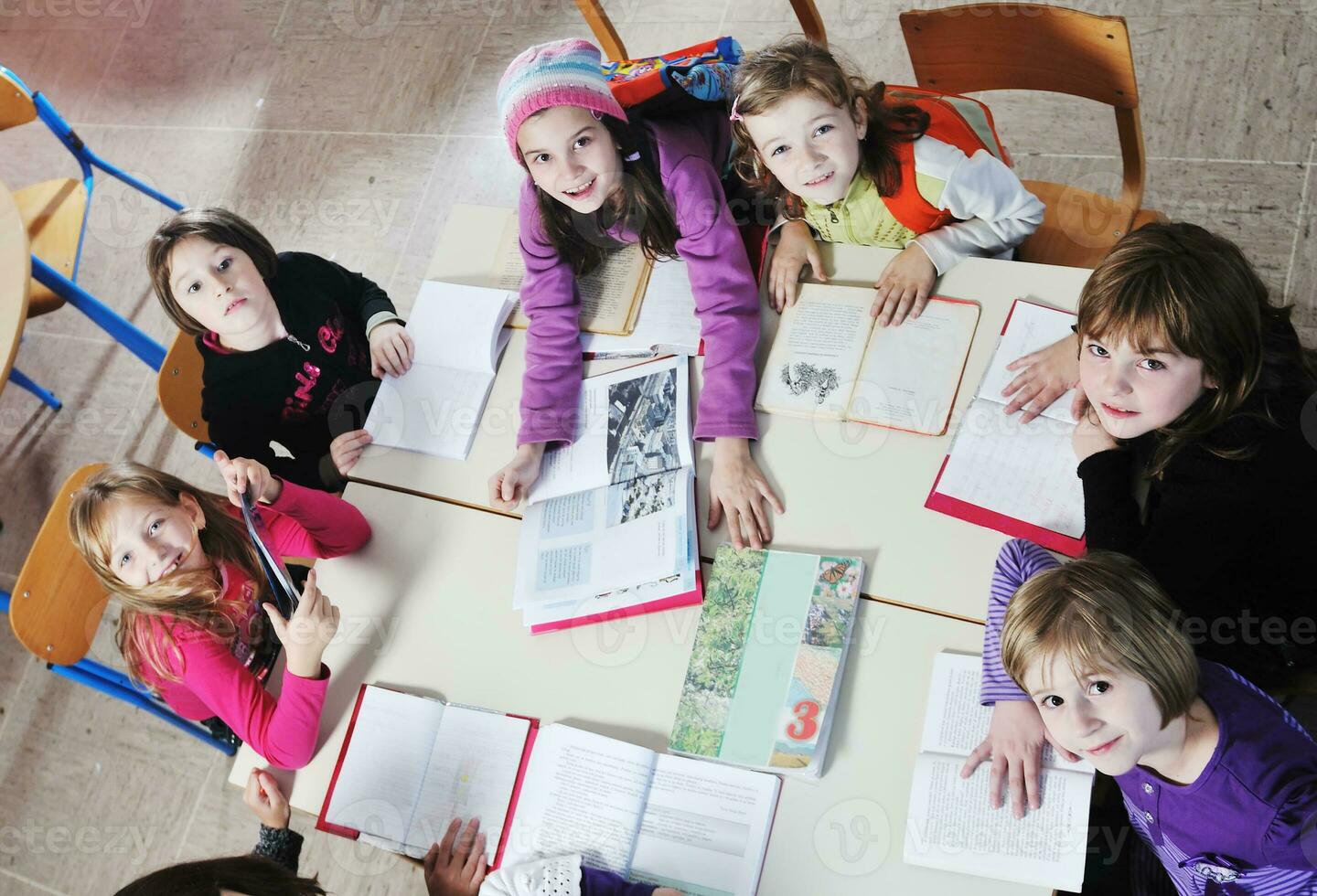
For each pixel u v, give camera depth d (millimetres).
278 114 3174
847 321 1626
